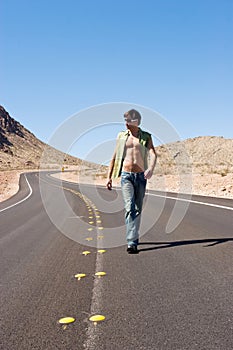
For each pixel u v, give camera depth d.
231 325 3.62
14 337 3.49
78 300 4.42
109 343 3.31
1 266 6.17
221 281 4.98
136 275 5.36
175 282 4.98
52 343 3.35
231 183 24.69
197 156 99.31
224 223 10.02
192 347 3.20
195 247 7.04
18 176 61.94
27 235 9.24
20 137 177.38
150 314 3.93
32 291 4.82
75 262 6.26
